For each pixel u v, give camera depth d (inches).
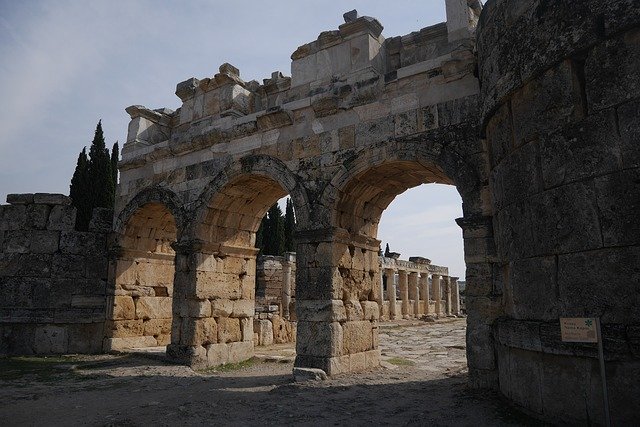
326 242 475.8
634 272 239.1
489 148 366.3
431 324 1428.4
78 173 1013.8
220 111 611.8
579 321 245.4
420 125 445.1
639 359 232.4
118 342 671.1
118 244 684.7
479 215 390.9
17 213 693.9
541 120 291.4
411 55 515.2
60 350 661.9
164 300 736.3
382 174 488.7
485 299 375.6
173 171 639.8
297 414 319.9
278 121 537.3
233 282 611.5
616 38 256.5
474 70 420.2
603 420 242.8
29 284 671.8
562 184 274.8
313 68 538.6
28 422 307.3
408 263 1663.4
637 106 245.0
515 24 318.0
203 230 584.4
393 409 330.0
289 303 1032.2
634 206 242.1
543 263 284.5
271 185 588.7
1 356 638.5
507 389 324.2
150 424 297.4
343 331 473.7
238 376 501.0
